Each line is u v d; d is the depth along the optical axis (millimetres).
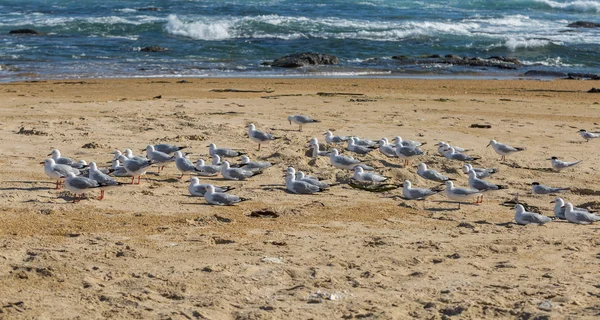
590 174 18688
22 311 9297
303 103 28250
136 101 27625
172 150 18172
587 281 10789
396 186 16516
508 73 42062
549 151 21297
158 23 53438
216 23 53250
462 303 9758
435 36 53156
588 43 52094
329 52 47250
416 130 23500
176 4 64500
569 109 29078
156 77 36562
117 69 38875
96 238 12289
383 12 63812
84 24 53344
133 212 13992
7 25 52719
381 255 11875
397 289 10375
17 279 10320
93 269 10812
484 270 11281
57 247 11734
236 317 9344
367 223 13852
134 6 63656
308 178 16250
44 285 10164
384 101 29344
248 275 10766
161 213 14008
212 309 9484
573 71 43469
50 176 15344
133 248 11812
